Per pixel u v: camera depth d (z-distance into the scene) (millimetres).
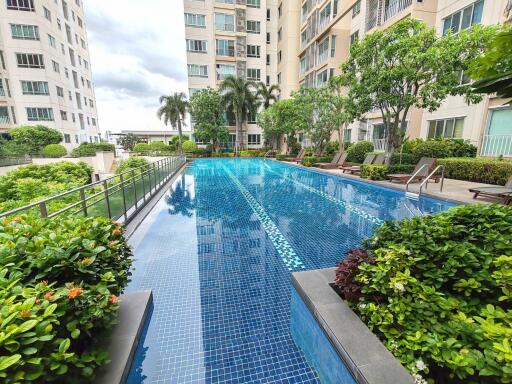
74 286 1571
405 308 1856
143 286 3205
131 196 5980
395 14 13398
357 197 8156
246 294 3037
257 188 9945
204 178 12766
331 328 2023
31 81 23312
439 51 7422
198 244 4535
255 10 28641
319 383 1939
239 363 2104
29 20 22531
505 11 7219
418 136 13398
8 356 1037
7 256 1629
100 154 19172
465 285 1898
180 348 2242
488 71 2123
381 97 9086
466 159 9414
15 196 8586
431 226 2480
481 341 1530
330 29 19188
